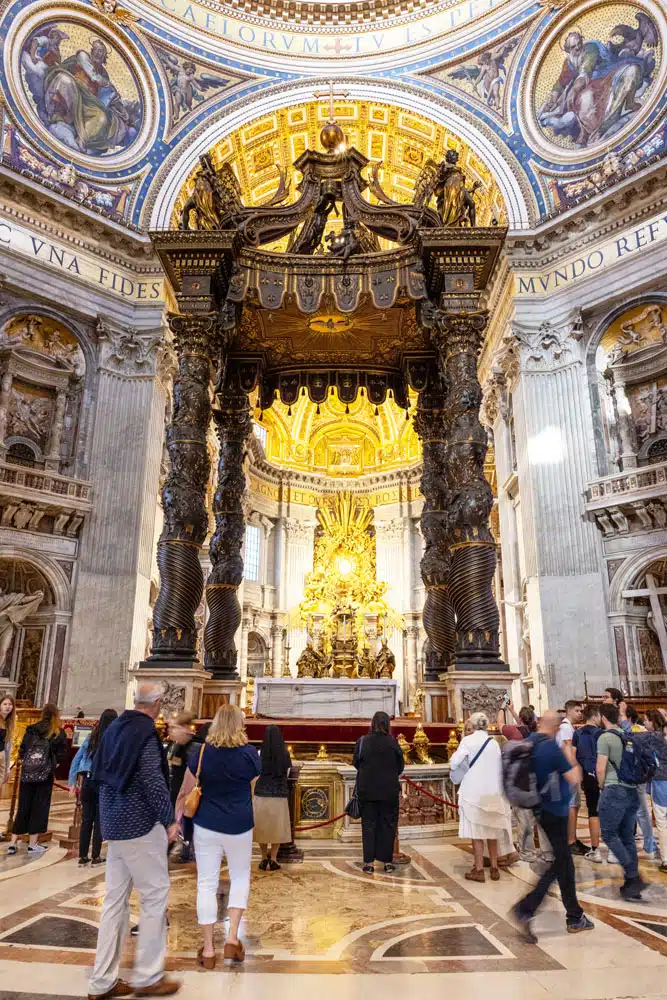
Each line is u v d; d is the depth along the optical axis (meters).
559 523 15.09
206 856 3.65
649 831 6.79
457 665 7.85
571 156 16.67
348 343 10.41
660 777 6.02
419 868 5.70
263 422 31.59
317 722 8.42
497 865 5.46
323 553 31.45
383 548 31.36
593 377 15.61
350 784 6.91
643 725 7.10
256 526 30.20
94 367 16.22
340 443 33.28
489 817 5.35
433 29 18.94
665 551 13.65
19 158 15.45
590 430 15.34
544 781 4.16
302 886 5.12
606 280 15.41
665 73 15.16
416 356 10.62
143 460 16.02
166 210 17.34
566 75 17.11
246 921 4.27
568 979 3.33
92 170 16.77
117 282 16.77
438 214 9.04
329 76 19.14
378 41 19.36
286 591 30.03
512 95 17.83
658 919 4.39
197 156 17.97
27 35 15.98
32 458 15.38
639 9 15.79
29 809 6.53
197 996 3.12
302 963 3.54
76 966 3.49
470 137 17.94
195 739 5.48
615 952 3.73
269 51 19.23
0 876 5.54
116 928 3.19
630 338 15.27
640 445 14.97
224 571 10.40
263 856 5.84
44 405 15.73
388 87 18.88
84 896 4.89
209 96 18.69
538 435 15.72
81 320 16.16
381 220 8.98
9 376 15.01
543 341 16.16
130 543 15.54
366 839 5.60
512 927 4.16
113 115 17.45
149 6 17.80
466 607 7.96
